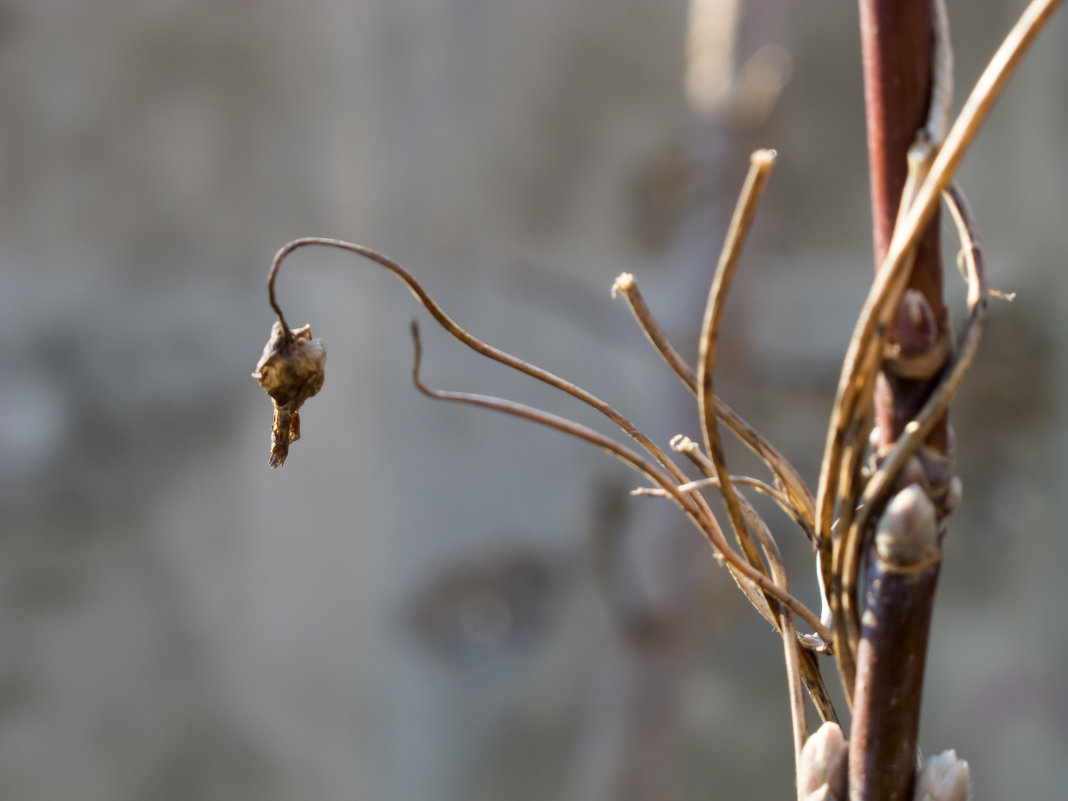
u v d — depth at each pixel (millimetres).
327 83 2482
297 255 2475
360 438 2428
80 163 2443
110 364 2424
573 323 2318
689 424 1071
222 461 2453
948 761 328
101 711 2361
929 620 326
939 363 323
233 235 2486
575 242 2422
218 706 2406
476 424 2383
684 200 1102
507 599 2357
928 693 2326
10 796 2271
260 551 2436
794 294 2314
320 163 2486
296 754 2389
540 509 2348
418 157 2457
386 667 2398
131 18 2438
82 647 2373
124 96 2453
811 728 1241
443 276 2432
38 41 2406
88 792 2324
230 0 2451
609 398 2322
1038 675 2275
